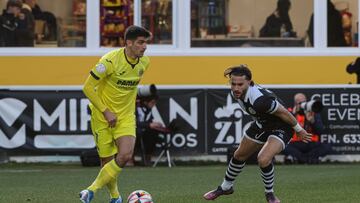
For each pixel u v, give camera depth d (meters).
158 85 42.56
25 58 42.97
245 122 40.44
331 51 43.84
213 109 40.47
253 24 44.31
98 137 21.09
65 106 40.19
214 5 44.06
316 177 31.64
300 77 43.66
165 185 28.91
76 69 43.09
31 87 40.31
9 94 39.94
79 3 43.62
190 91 40.53
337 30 44.28
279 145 20.98
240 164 21.81
